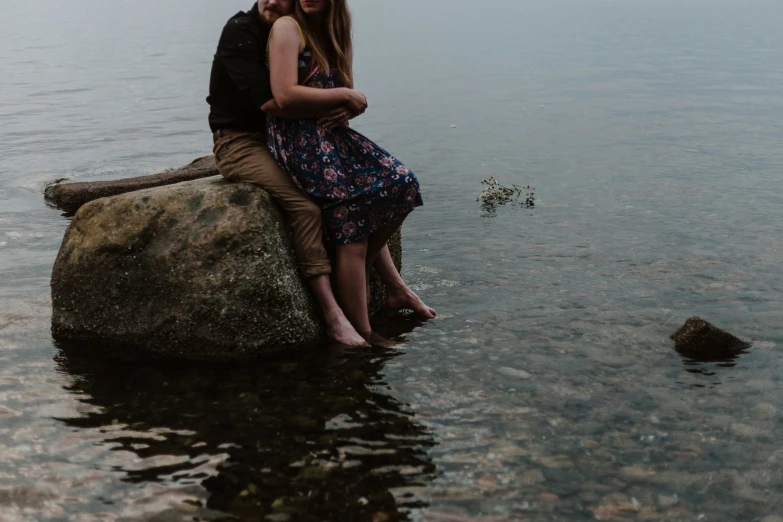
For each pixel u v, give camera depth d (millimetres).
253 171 4449
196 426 3572
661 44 28578
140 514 2926
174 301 4305
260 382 4023
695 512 2953
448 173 9633
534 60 23531
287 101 4250
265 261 4273
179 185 4555
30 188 8977
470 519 2904
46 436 3461
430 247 6484
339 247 4551
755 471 3213
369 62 23281
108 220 4414
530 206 7891
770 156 10102
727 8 55094
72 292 4477
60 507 2959
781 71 19547
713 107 14422
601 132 12234
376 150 4555
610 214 7480
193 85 18453
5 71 21234
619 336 4570
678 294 5273
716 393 3875
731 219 7191
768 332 4621
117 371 4148
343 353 4379
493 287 5480
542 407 3738
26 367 4156
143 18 47188
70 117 14250
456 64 22594
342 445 3406
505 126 12961
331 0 4379
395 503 2996
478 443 3420
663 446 3396
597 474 3189
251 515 2924
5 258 6176
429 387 3953
